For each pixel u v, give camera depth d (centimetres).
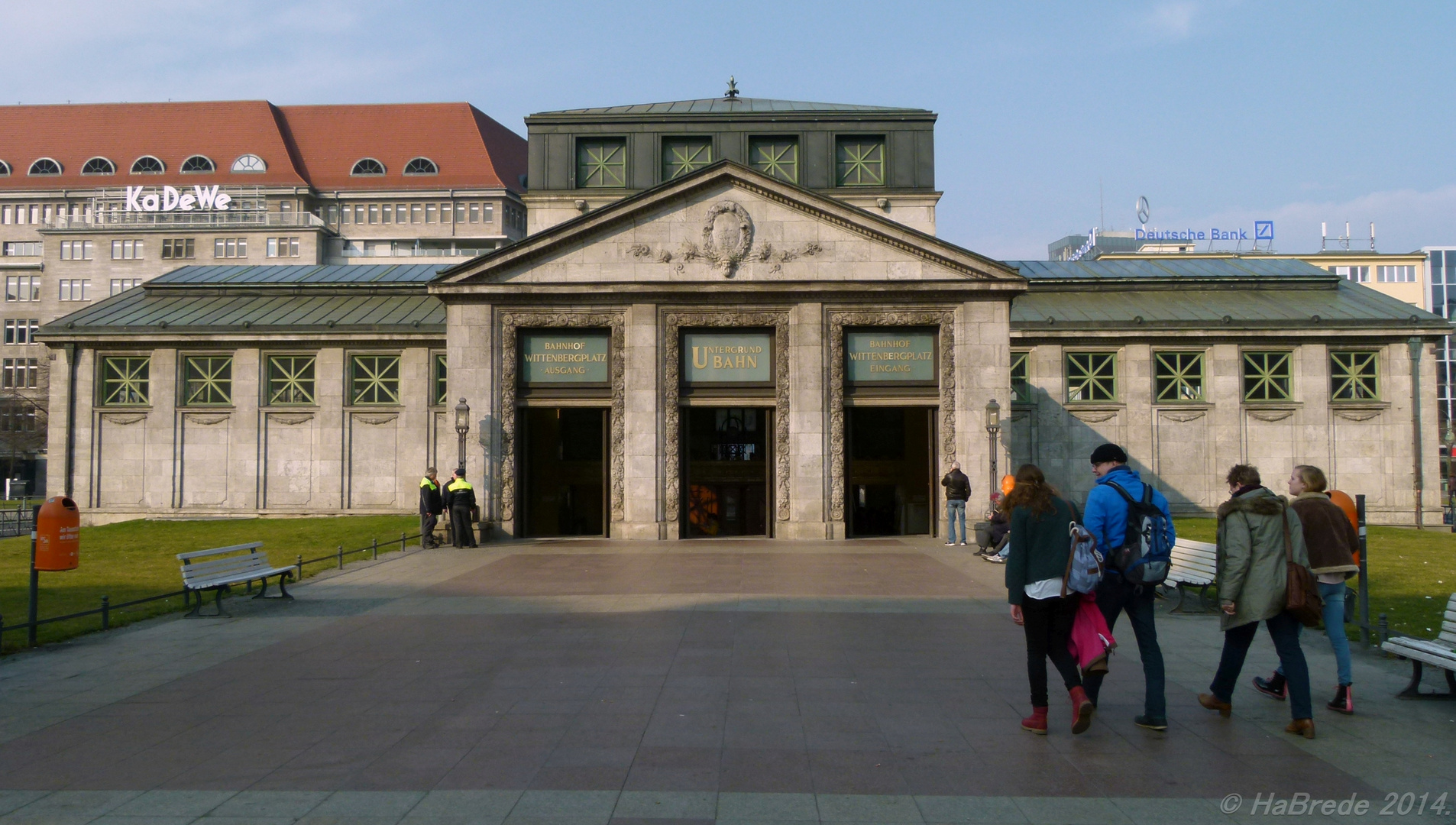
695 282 3158
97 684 1138
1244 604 920
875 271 3175
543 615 1616
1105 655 880
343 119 12219
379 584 2056
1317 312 4194
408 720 963
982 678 1134
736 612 1630
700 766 816
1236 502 938
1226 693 966
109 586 2136
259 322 4169
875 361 3198
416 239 11594
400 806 726
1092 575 881
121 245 10869
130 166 11769
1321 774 797
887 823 692
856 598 1791
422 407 4066
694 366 3198
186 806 731
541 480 3816
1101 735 905
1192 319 4119
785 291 3155
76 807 729
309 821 697
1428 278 10600
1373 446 4038
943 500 3167
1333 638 998
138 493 4084
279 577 1995
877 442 3862
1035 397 4094
